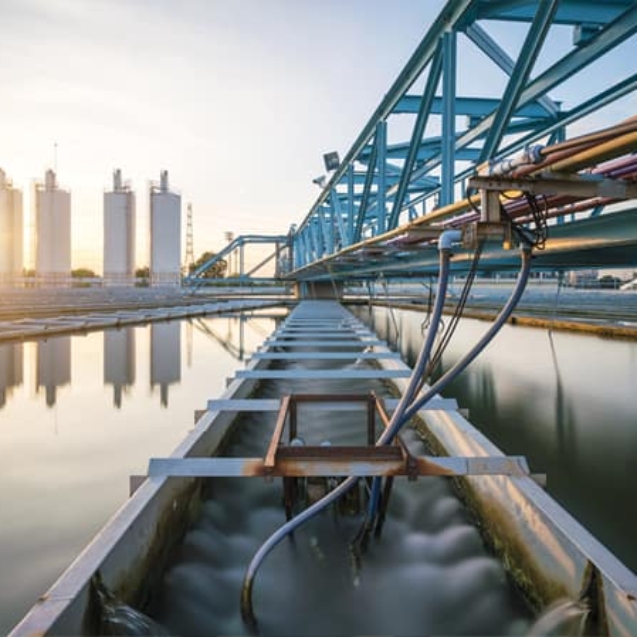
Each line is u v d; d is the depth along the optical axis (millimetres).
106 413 6848
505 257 6148
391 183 15383
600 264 7000
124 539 2334
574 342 12562
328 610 2725
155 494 2742
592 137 1636
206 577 2975
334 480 3432
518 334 14383
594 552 2131
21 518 3625
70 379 9422
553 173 2207
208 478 3990
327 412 5906
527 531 2662
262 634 2572
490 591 2854
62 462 4805
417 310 26359
